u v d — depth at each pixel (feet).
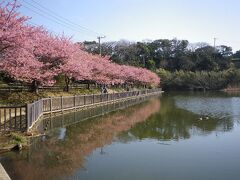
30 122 57.57
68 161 43.60
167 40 428.56
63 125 74.90
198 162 43.98
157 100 177.99
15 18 62.08
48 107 85.71
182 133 66.90
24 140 49.98
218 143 56.80
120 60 317.22
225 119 90.79
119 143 56.18
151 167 41.47
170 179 36.88
